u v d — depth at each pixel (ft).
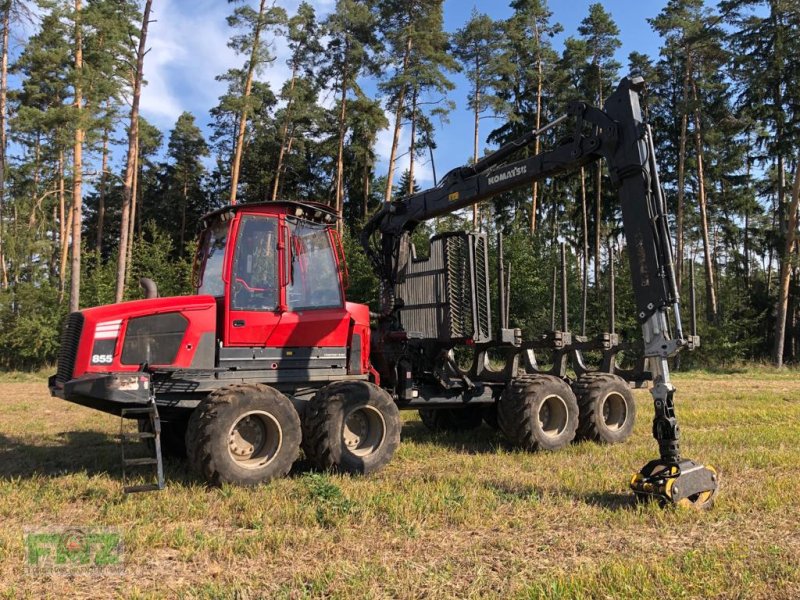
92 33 78.54
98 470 21.91
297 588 11.54
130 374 18.85
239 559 13.17
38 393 55.67
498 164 28.14
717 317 95.71
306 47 108.78
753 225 146.30
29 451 25.68
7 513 16.35
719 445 25.93
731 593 11.26
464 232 28.04
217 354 20.94
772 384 61.11
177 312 20.36
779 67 93.30
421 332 28.68
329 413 20.95
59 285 99.55
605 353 31.96
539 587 11.23
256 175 149.28
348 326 23.71
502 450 26.50
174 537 14.17
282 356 21.98
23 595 11.34
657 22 95.71
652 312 19.19
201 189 160.56
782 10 92.89
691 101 97.35
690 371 83.76
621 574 11.82
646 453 25.04
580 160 23.29
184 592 11.34
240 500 17.16
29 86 95.66
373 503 16.89
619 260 98.07
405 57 91.71
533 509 16.76
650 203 20.04
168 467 22.57
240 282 21.30
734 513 16.58
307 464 22.94
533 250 86.94
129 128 70.33
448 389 27.99
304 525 15.35
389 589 11.48
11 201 105.50
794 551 13.48
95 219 160.45
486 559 13.15
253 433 19.97
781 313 87.81
